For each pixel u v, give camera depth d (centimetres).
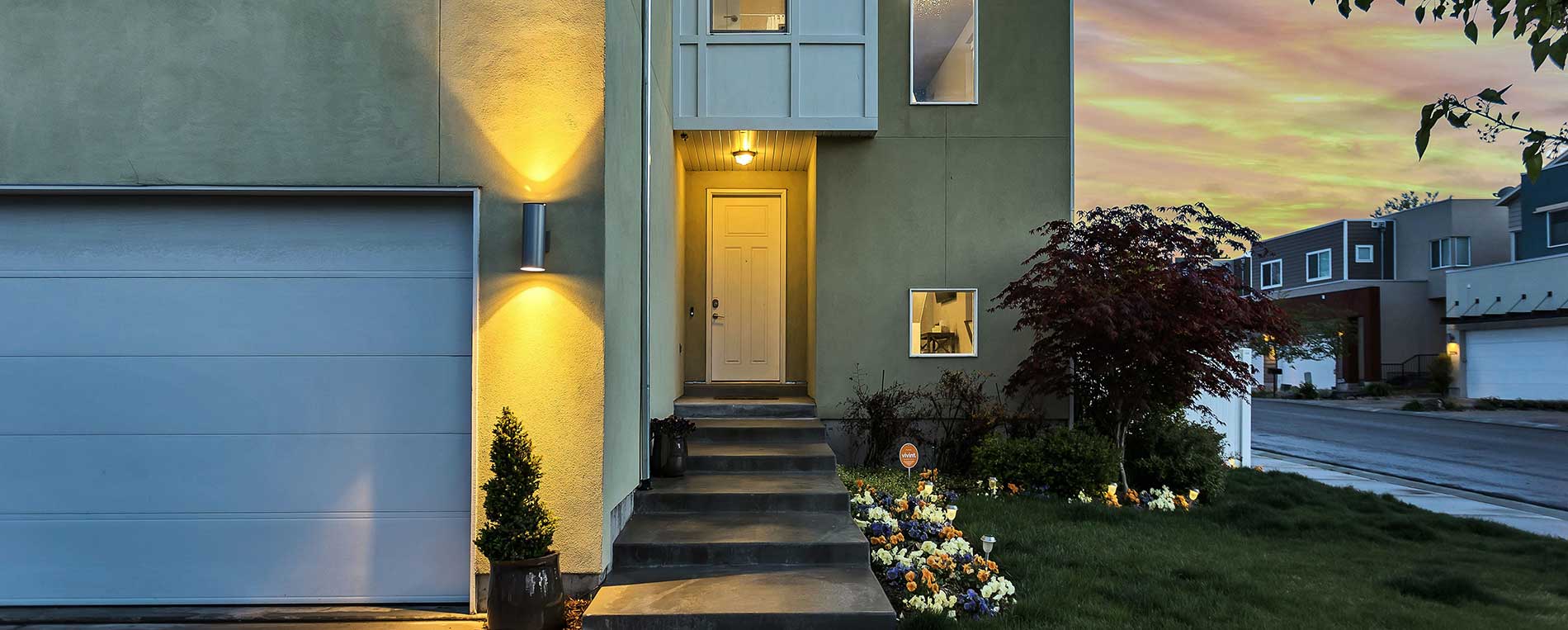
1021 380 823
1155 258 790
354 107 488
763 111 854
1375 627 443
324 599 493
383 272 501
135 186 481
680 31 855
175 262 497
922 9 927
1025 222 911
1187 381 774
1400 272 3231
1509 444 1498
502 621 432
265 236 500
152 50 485
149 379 494
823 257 909
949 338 912
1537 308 2294
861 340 905
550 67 490
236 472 495
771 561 515
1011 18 924
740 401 870
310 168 486
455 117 489
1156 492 790
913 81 920
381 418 497
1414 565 584
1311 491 873
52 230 494
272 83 488
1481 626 445
